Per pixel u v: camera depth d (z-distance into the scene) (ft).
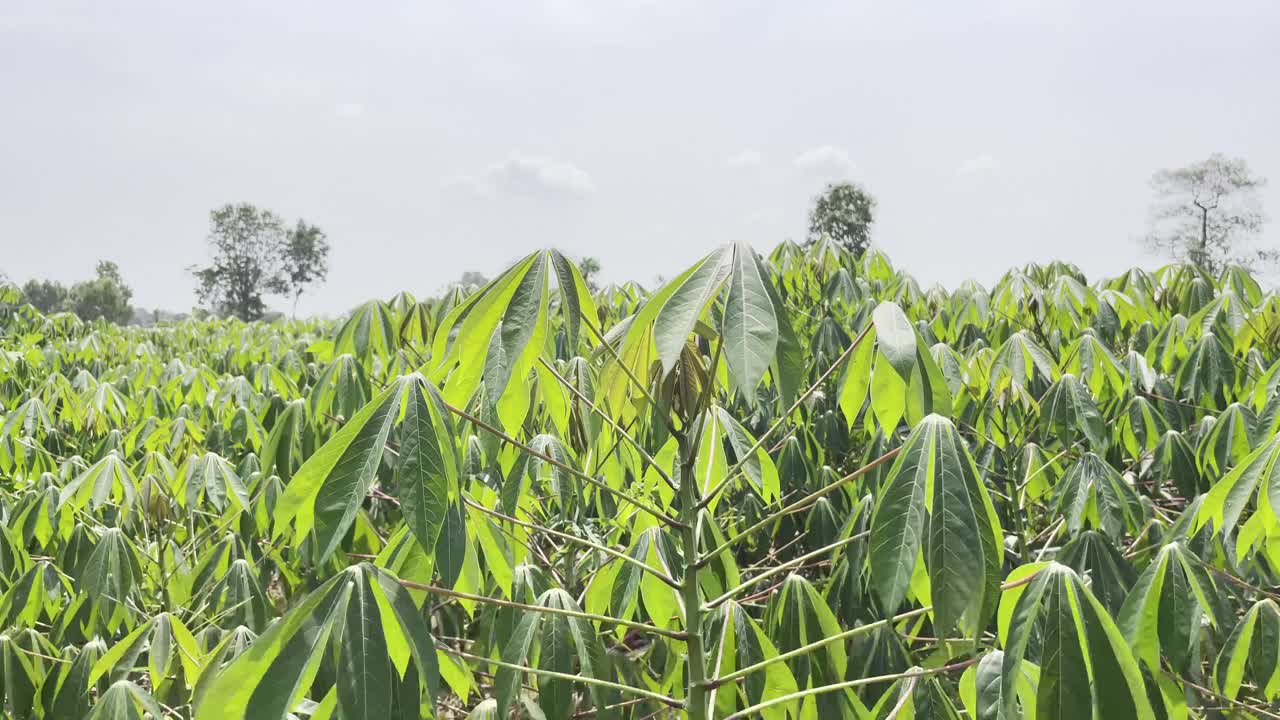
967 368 10.59
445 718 10.38
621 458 8.21
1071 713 4.41
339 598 4.29
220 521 11.21
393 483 12.18
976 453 10.76
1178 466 9.71
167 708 7.52
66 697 8.04
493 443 6.79
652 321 5.24
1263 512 5.44
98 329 26.50
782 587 7.19
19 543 9.66
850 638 7.75
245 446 13.62
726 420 7.88
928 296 14.67
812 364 12.49
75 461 11.32
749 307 4.30
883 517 4.55
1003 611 5.32
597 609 7.86
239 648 6.28
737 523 11.67
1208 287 12.64
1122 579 7.95
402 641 4.58
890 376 5.47
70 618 8.90
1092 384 9.95
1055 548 9.96
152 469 10.12
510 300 4.90
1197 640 6.40
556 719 6.70
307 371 17.02
